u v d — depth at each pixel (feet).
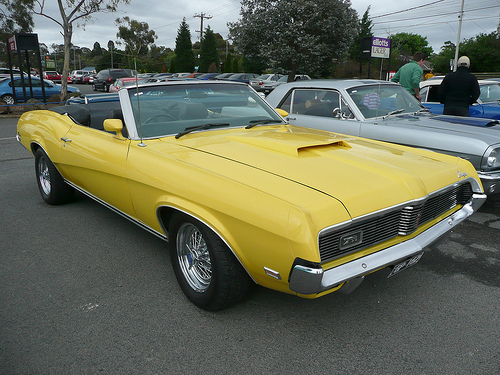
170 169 8.75
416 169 8.73
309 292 6.59
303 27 61.87
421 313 8.80
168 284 10.05
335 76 90.63
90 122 14.44
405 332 8.14
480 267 10.94
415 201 7.82
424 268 10.90
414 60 22.67
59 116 14.30
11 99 57.72
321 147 9.62
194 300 8.89
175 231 9.01
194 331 8.20
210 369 7.14
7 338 7.95
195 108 11.30
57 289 9.79
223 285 8.06
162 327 8.32
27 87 58.75
